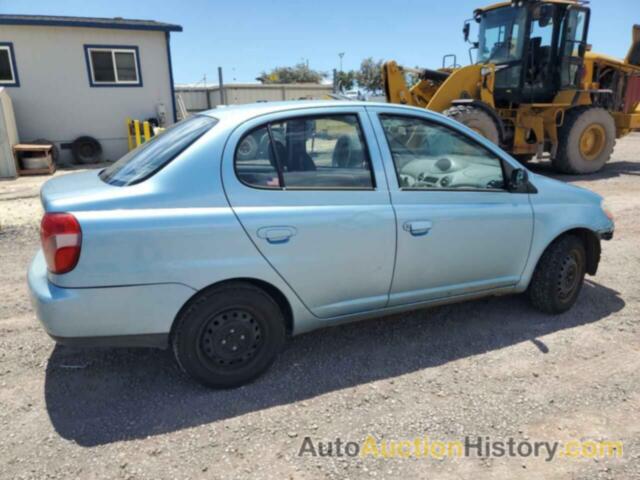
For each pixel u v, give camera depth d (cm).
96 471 229
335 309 312
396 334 364
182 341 277
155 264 259
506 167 360
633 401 281
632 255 544
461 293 355
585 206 393
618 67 1191
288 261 286
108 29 1497
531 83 1055
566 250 382
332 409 276
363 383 301
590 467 232
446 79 1041
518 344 348
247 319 289
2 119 1205
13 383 300
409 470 231
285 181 290
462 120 936
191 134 292
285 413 272
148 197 262
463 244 339
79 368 318
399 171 322
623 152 1670
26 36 1428
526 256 371
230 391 292
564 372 312
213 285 275
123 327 262
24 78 1453
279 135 292
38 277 271
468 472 230
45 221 252
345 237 298
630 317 390
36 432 256
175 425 262
